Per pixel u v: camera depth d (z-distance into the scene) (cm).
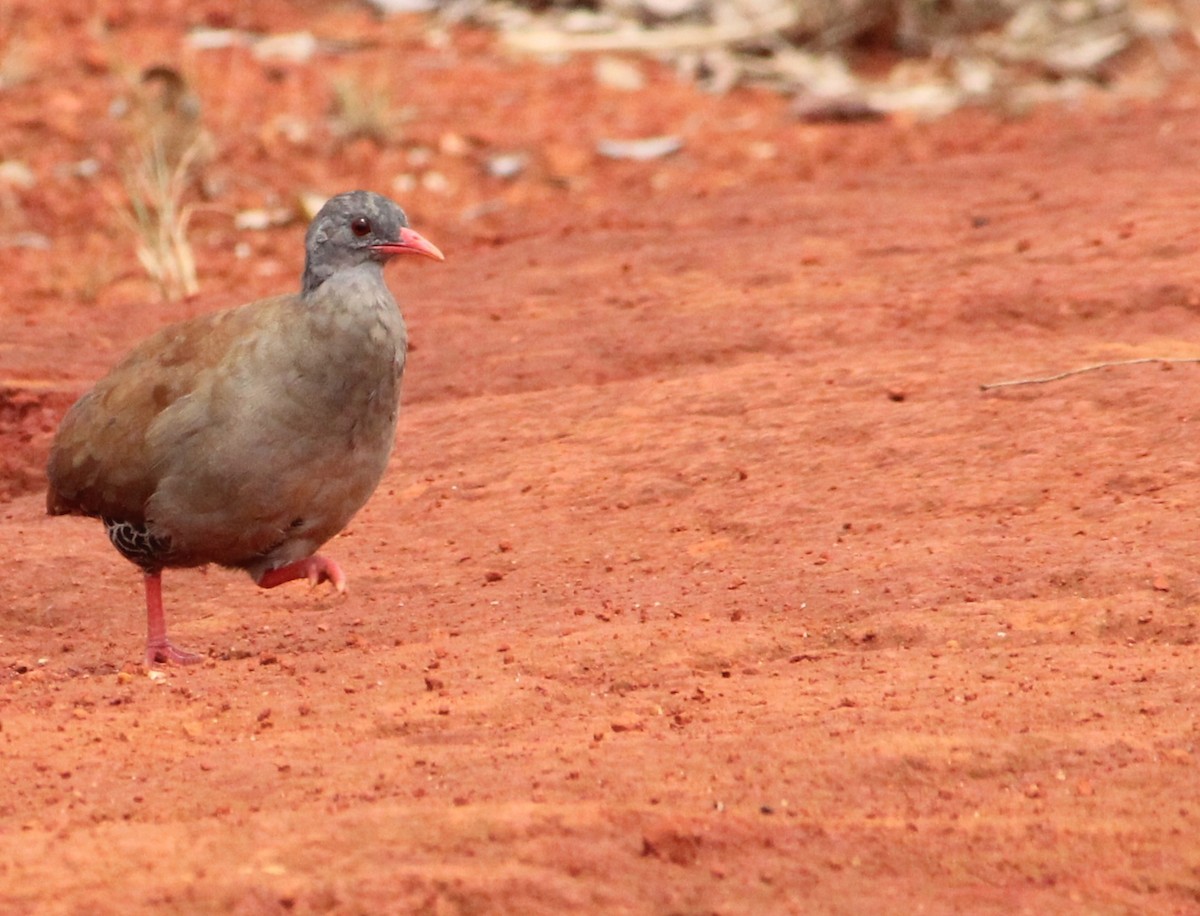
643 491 1444
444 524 1437
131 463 1138
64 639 1273
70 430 1182
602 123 3038
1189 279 1759
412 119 2986
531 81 3194
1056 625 1109
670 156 2920
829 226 2200
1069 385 1529
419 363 1831
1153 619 1099
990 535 1269
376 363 1107
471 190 2789
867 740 927
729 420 1559
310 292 1112
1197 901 774
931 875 788
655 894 750
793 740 936
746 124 3072
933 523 1313
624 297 1981
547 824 799
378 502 1498
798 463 1455
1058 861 800
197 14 3281
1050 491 1341
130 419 1141
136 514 1160
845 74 3303
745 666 1092
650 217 2386
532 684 1051
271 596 1323
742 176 2822
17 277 2420
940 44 3394
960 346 1697
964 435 1462
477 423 1623
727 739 941
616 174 2847
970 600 1159
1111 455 1386
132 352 1178
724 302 1923
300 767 909
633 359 1784
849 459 1447
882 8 3375
